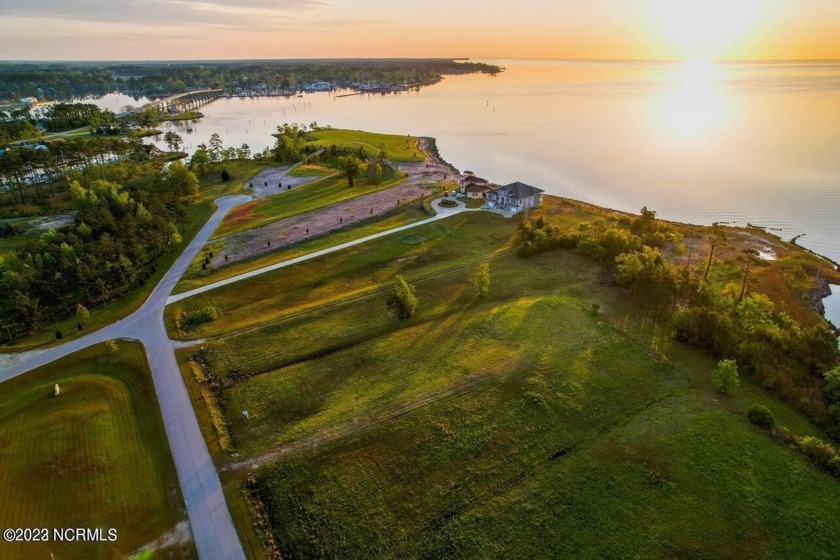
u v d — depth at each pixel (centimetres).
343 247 8862
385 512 3778
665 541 3562
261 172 14775
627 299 7056
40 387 5175
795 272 8125
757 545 3562
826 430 4806
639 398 5006
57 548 3469
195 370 5447
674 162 15312
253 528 3656
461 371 5334
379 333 6147
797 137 18125
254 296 7219
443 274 7831
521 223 9500
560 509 3797
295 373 5406
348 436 4456
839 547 3566
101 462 4188
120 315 6662
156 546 3522
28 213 10894
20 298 6159
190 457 4284
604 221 10281
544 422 4638
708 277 7681
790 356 5806
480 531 3634
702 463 4225
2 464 4134
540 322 6266
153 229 8800
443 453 4288
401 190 12375
